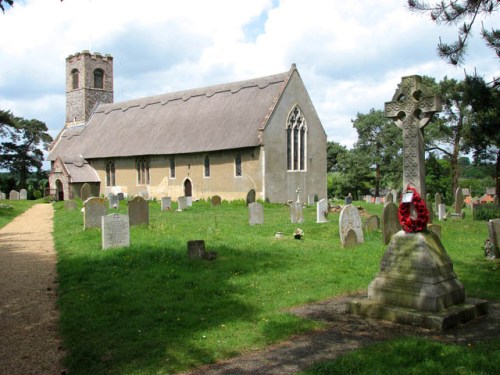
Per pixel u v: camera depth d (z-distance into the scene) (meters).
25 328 8.06
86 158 52.72
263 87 42.62
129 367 6.28
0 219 27.19
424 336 7.05
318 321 7.94
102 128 55.66
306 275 11.26
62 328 7.88
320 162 43.81
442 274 8.01
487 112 14.02
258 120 39.59
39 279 11.62
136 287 10.01
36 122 73.94
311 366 5.98
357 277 11.15
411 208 8.31
